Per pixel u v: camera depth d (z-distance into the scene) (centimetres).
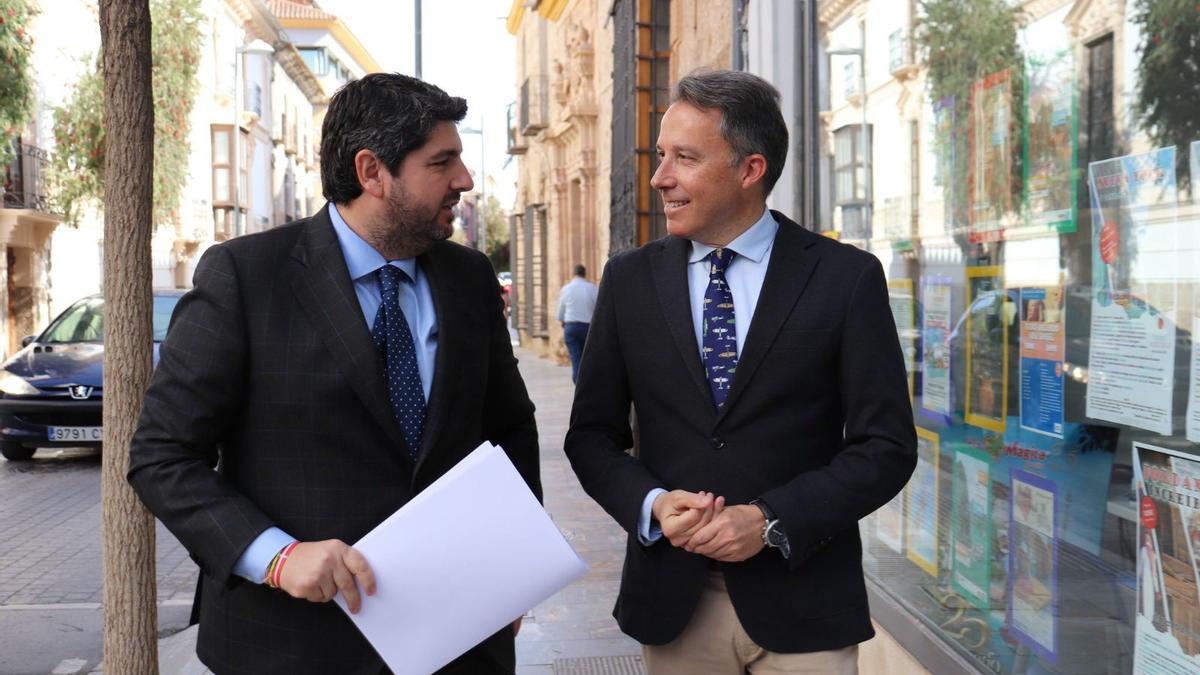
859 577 213
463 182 195
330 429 187
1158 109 226
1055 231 270
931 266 351
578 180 2008
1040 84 278
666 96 1085
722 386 208
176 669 420
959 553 325
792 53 489
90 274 2397
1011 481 292
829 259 209
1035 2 280
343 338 187
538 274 2459
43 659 455
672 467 210
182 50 2155
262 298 189
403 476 192
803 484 196
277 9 5628
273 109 4159
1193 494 216
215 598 196
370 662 190
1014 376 292
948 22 336
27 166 1970
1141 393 233
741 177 209
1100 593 249
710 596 213
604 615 486
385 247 195
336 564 174
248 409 190
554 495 770
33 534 692
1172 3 221
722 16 659
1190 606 217
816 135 473
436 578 180
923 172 357
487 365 211
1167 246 223
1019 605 287
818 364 205
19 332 2067
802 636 205
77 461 979
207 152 3303
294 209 4725
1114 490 243
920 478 357
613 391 223
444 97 193
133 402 241
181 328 186
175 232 2969
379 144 186
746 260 214
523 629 467
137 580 245
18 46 1662
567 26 1991
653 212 1094
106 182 238
